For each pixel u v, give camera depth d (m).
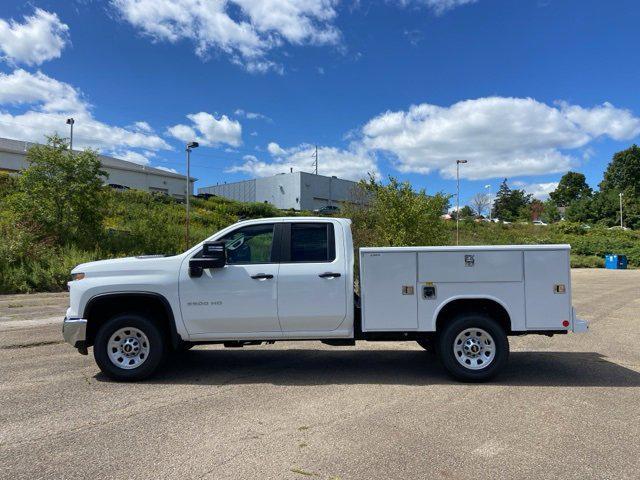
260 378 6.05
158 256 6.13
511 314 5.81
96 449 3.90
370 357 7.26
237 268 5.84
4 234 17.11
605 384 5.80
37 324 9.79
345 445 3.97
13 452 3.84
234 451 3.86
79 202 19.12
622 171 101.44
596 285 20.38
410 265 5.86
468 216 64.25
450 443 4.01
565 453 3.82
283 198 76.62
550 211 89.31
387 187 17.66
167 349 6.02
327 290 5.82
